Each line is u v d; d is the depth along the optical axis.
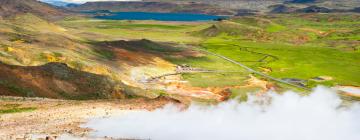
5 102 44.78
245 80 164.38
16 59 118.38
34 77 78.94
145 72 164.50
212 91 138.25
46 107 42.06
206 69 193.38
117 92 92.75
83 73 92.50
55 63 90.00
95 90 87.94
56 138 27.23
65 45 163.75
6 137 27.28
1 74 72.56
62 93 80.00
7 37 168.50
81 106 42.78
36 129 31.31
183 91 133.25
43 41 162.50
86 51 168.62
